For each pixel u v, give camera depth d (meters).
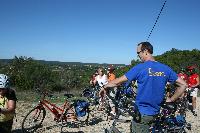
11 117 4.57
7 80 4.53
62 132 8.83
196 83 11.91
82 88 22.31
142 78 3.87
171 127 4.19
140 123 3.88
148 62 3.93
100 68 12.04
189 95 11.90
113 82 3.91
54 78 21.20
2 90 4.54
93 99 11.40
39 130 8.91
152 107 3.87
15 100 4.63
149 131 3.88
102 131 9.01
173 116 4.24
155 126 3.92
